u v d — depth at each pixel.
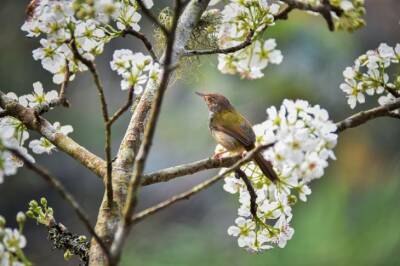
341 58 14.83
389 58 6.60
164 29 4.70
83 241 6.18
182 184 19.23
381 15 16.45
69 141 6.18
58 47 6.06
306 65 14.69
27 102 6.46
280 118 5.47
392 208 11.67
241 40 7.21
